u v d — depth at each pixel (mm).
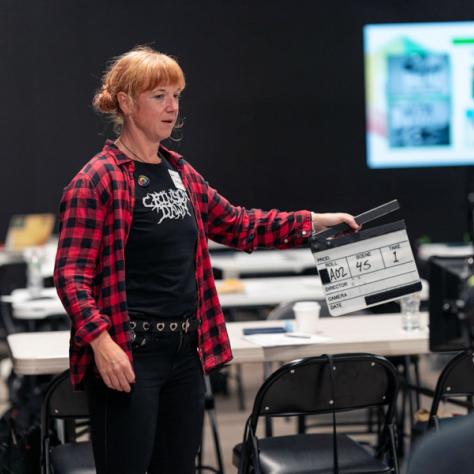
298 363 3760
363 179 11859
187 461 3396
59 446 4199
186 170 3479
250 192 11812
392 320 5000
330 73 11750
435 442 1616
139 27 11461
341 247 3877
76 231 3148
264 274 8914
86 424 5297
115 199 3176
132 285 3215
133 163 3256
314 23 11695
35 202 11438
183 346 3299
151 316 3217
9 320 8523
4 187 11375
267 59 11695
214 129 11711
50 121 11406
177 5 11500
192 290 3328
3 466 4227
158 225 3223
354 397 3914
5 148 11367
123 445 3217
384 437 4023
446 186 11797
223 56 11633
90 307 3100
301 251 9984
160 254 3229
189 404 3355
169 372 3287
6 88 11328
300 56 11719
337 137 11820
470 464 1590
